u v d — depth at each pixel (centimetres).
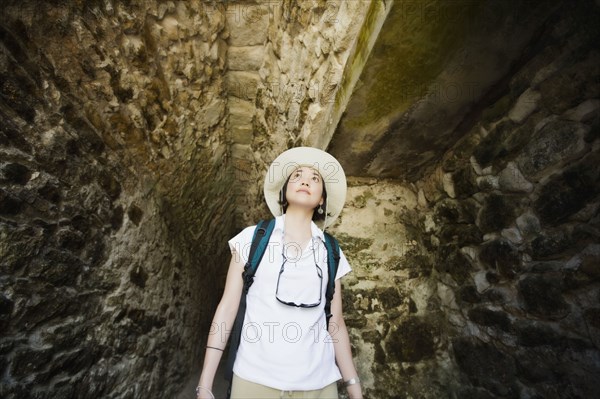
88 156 160
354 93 133
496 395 143
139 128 193
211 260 419
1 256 115
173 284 281
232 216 413
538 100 116
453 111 145
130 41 160
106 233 178
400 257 193
